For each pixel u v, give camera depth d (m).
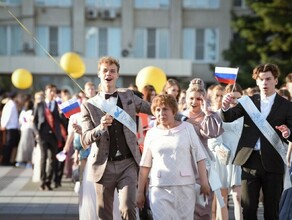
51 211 12.34
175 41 46.78
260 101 8.31
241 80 38.72
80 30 46.41
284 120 8.20
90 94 13.61
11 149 22.44
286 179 8.55
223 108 8.12
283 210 9.55
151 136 7.55
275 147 8.13
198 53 47.22
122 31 46.59
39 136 15.45
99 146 8.05
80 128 8.71
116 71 8.22
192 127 7.59
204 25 47.09
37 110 15.54
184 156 7.45
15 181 17.33
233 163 8.32
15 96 24.69
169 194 7.39
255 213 8.27
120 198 8.02
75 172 12.47
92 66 39.44
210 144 9.23
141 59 40.59
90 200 9.51
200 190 7.68
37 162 16.95
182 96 11.79
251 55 40.31
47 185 15.48
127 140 8.06
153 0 47.03
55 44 46.59
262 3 37.50
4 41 46.09
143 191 7.59
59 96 19.00
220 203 8.91
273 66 8.31
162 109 7.48
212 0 47.19
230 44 42.94
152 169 7.51
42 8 46.53
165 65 40.59
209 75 47.00
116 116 8.01
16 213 12.07
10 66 40.12
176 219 7.39
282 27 36.62
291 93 12.02
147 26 46.97
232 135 9.81
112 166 8.07
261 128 8.15
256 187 8.26
